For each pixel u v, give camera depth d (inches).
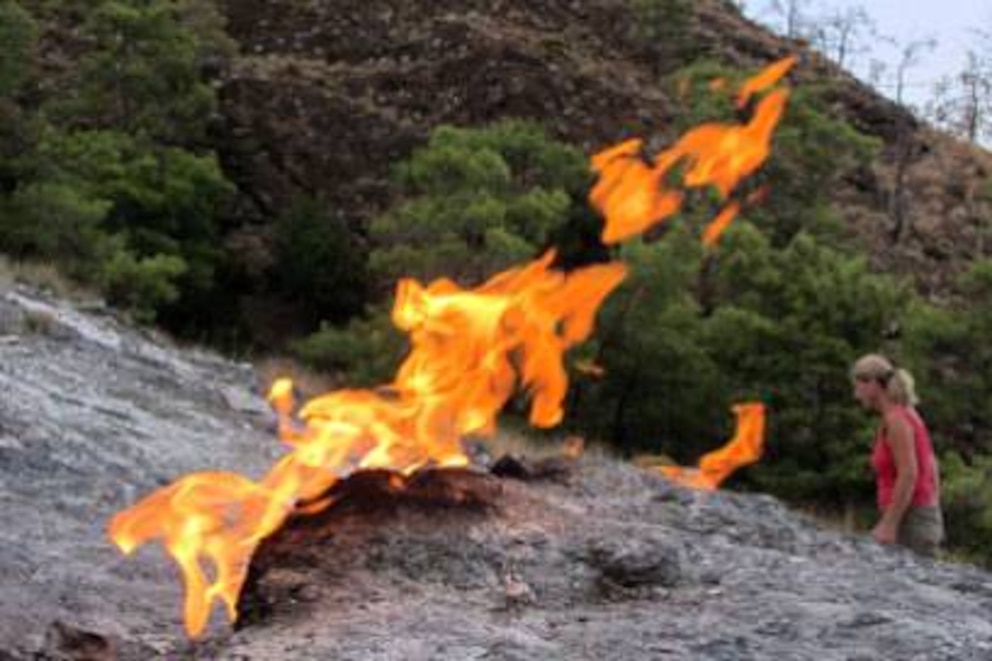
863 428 778.2
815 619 167.9
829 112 1911.9
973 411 823.1
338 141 1642.5
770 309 842.8
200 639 204.4
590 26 1996.8
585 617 169.5
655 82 1865.2
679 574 186.1
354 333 840.9
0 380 419.5
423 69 1774.1
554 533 191.5
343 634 158.2
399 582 176.4
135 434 406.6
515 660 151.2
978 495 676.1
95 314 636.7
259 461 417.4
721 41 2027.6
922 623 167.9
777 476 783.7
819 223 1326.3
